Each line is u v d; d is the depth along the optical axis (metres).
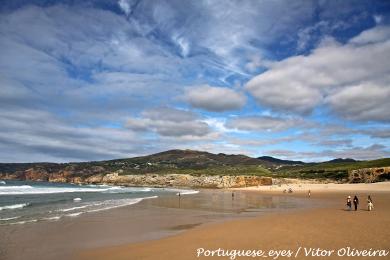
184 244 18.98
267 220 28.03
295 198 66.19
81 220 30.14
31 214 33.81
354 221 25.39
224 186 152.88
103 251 18.23
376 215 29.73
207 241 19.50
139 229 25.70
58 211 36.88
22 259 16.67
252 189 120.19
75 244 20.08
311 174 156.12
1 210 37.59
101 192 90.00
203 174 187.12
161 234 23.45
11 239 21.25
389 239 17.81
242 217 33.06
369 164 152.12
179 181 179.12
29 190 88.81
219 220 30.69
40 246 19.47
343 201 54.56
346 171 143.50
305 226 23.45
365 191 86.56
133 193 87.81
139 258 16.31
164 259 15.82
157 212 38.06
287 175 160.62
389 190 88.25
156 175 197.50
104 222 29.25
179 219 31.77
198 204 50.88
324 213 32.72
